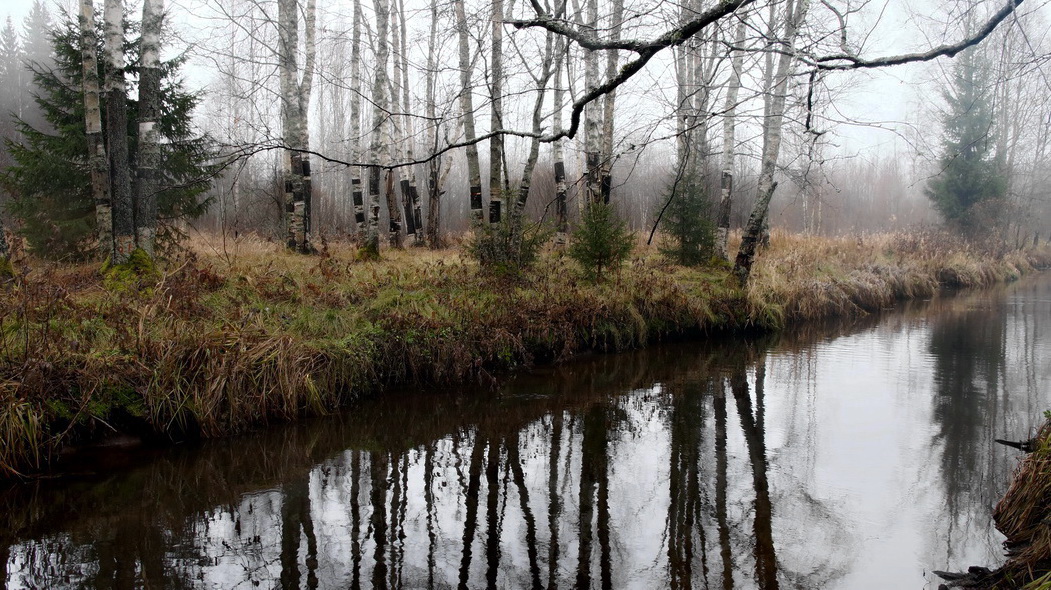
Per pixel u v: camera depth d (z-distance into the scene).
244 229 20.91
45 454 5.61
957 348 11.45
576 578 4.08
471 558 4.32
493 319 9.38
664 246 15.02
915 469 5.86
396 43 17.59
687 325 11.85
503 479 5.70
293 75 13.46
